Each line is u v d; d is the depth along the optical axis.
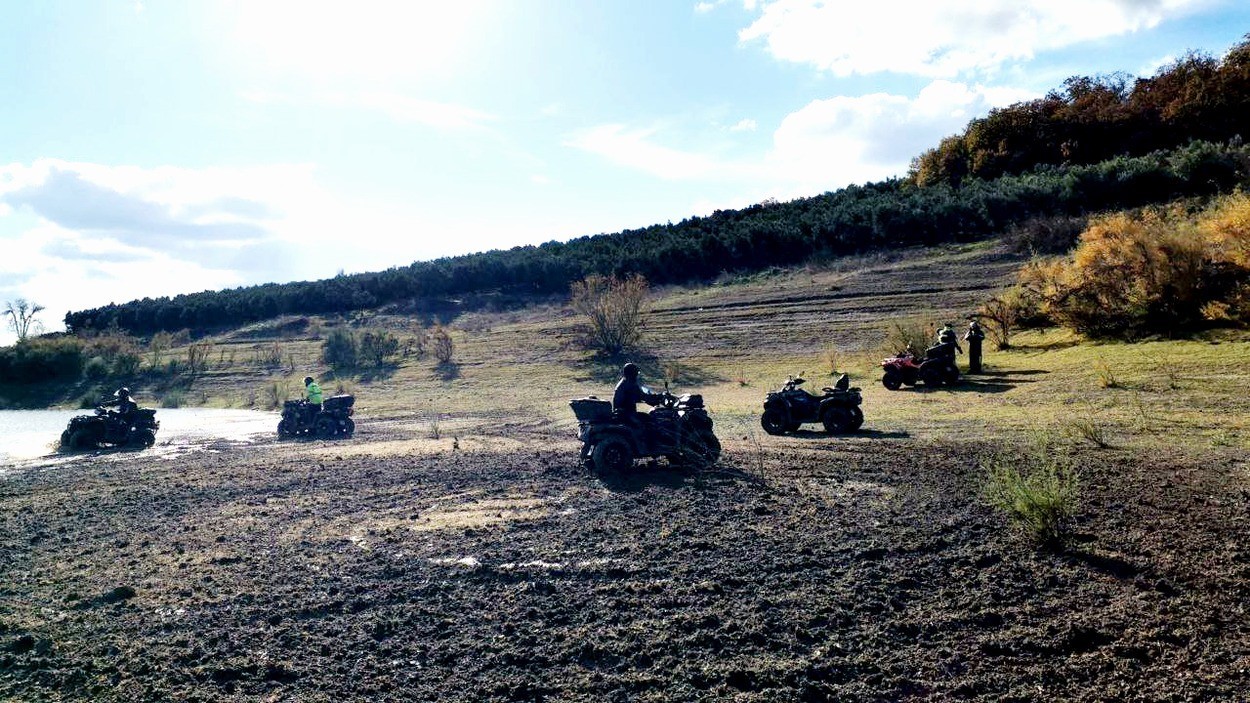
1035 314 28.69
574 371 35.19
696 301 46.28
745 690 4.98
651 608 6.31
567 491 10.87
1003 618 5.76
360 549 8.38
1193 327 22.72
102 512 11.21
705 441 12.28
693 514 9.17
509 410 25.56
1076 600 5.98
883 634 5.63
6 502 12.53
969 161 66.12
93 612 6.80
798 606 6.19
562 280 59.69
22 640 6.13
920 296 37.69
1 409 41.59
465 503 10.45
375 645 5.85
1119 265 24.70
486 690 5.09
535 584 6.96
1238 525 7.41
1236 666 4.89
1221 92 56.47
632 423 12.05
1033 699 4.69
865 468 11.26
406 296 62.75
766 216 66.31
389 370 40.06
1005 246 43.09
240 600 6.92
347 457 15.61
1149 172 45.06
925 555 7.20
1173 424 12.98
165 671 5.54
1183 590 6.03
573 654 5.55
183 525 10.01
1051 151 61.84
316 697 5.08
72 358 47.31
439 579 7.27
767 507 9.28
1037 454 11.12
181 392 40.88
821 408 15.59
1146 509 8.12
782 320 38.66
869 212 53.81
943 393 20.17
